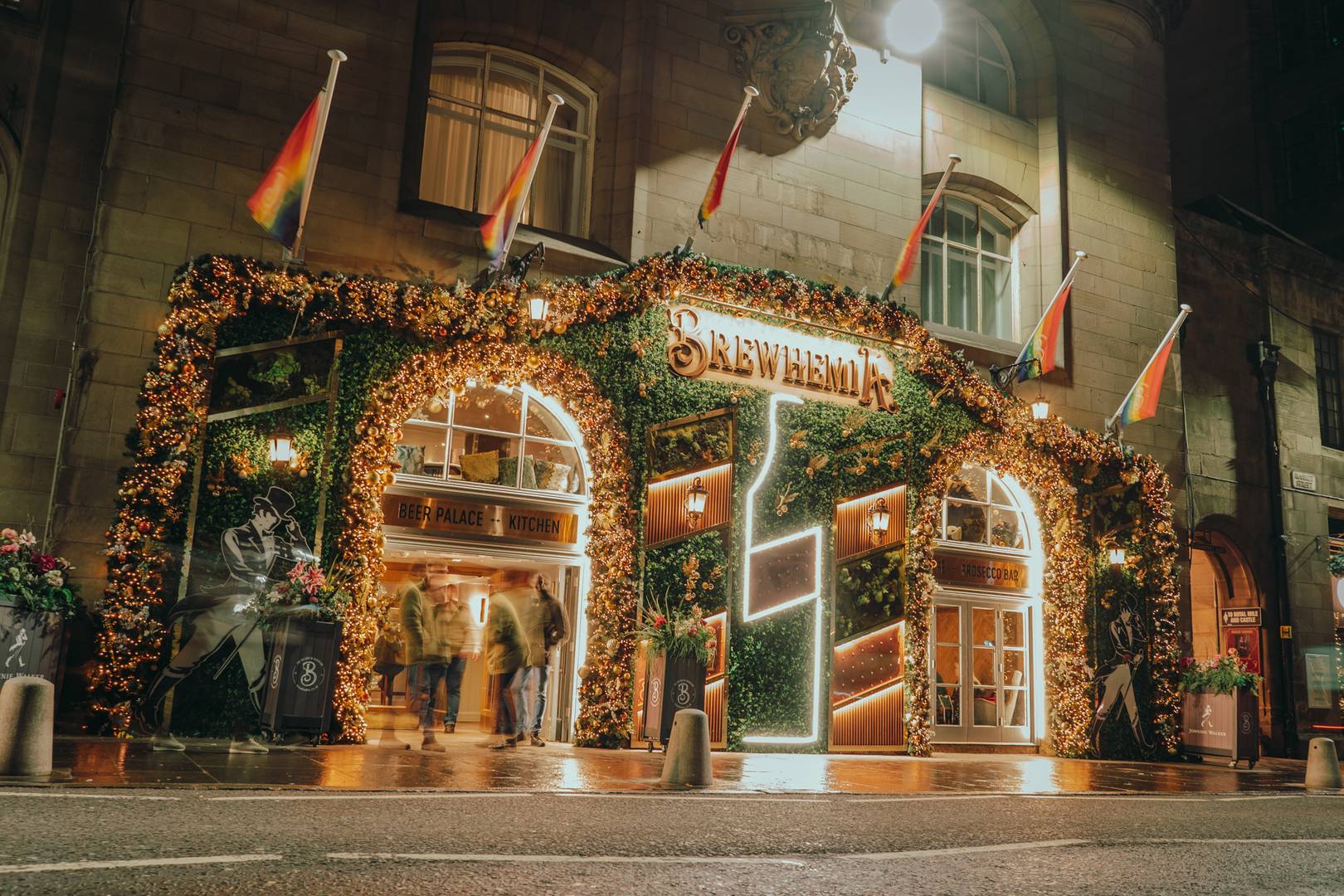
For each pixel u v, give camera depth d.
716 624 14.36
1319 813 10.05
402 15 13.97
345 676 12.02
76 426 11.47
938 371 16.86
